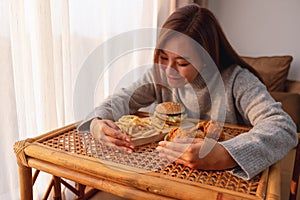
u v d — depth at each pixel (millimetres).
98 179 504
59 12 966
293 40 1941
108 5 1241
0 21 763
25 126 895
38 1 888
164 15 1675
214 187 452
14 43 837
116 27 1306
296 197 998
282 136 582
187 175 495
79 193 1061
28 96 907
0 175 838
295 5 1888
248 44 2084
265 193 449
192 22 642
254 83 755
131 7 1402
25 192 608
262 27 2014
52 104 959
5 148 831
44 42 914
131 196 476
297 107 1083
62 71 1002
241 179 492
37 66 938
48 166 549
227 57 771
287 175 994
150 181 461
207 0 2041
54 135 652
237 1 2055
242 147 526
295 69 1973
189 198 435
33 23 911
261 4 1985
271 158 539
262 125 614
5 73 794
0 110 807
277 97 1141
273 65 1742
